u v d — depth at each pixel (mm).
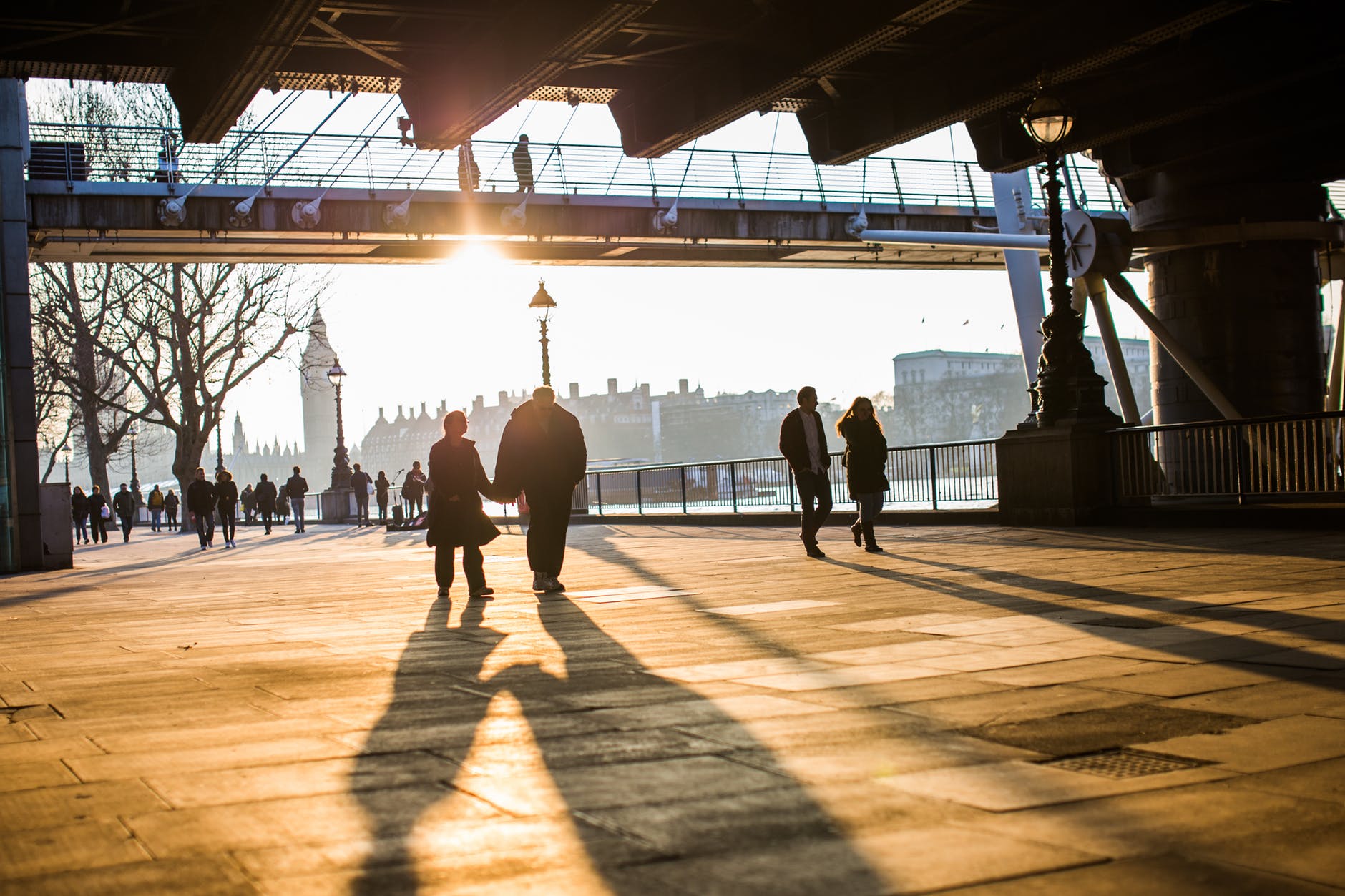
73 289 48906
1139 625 6906
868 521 14617
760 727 4543
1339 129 26859
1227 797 3393
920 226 42188
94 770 4188
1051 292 17750
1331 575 9203
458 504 11062
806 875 2822
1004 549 13570
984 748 4074
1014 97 21875
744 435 194625
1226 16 19828
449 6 18312
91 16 17578
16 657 7746
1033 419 18312
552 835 3223
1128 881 2719
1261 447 15195
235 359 50188
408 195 36719
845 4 18656
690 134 22922
